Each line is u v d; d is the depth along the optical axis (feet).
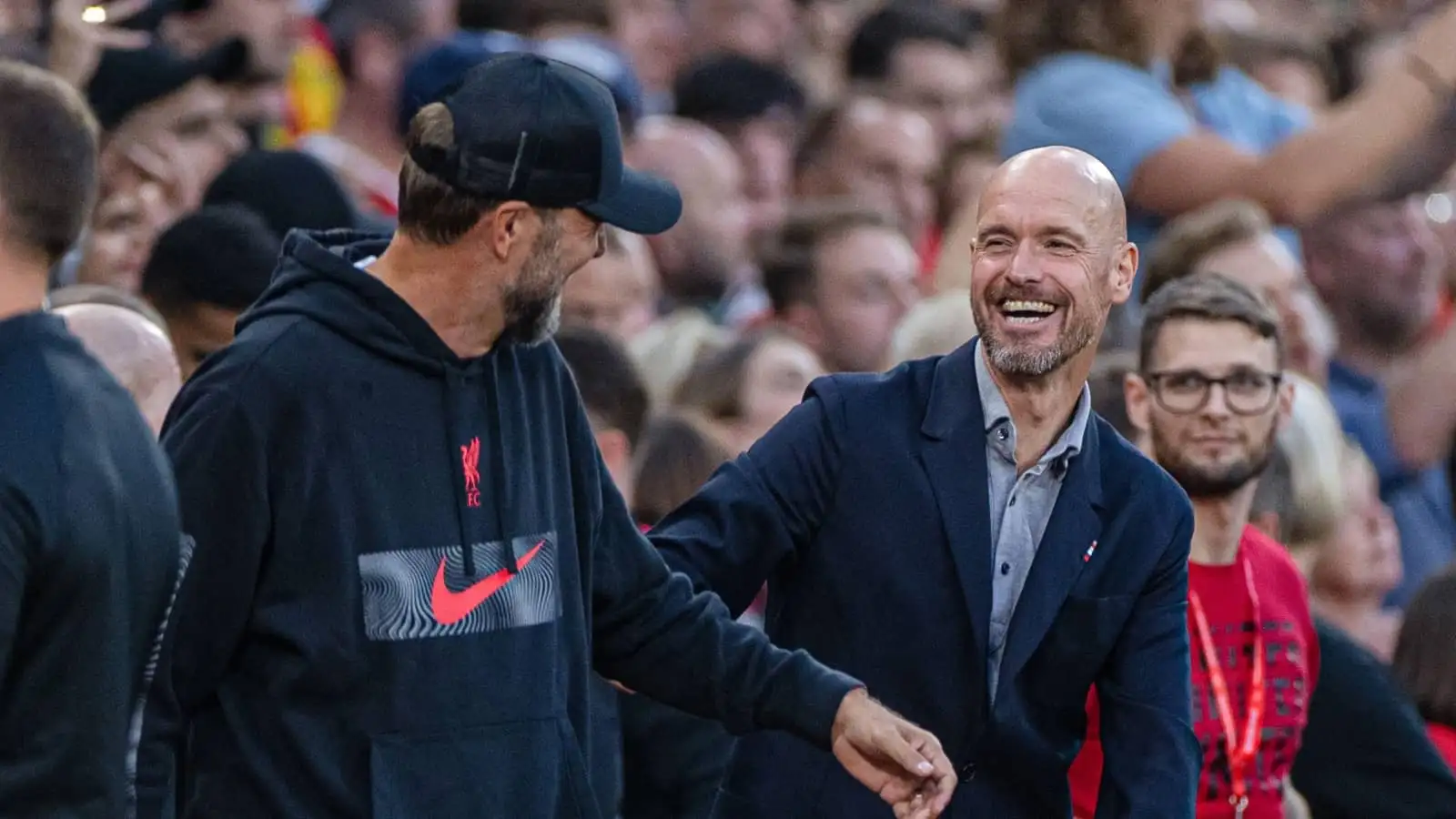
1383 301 91.15
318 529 41.22
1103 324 45.65
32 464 34.94
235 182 63.31
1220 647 54.39
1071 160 44.83
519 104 41.88
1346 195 77.41
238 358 41.19
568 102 42.29
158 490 37.09
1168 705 45.98
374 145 84.64
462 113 41.78
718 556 46.16
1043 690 45.85
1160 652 46.29
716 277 86.94
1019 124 81.10
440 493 42.09
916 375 47.14
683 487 61.72
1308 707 59.77
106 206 64.39
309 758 41.01
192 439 40.68
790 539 46.39
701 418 67.97
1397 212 91.35
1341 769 59.57
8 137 35.99
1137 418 55.93
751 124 96.27
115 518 35.78
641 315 77.10
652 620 45.21
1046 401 45.55
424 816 41.19
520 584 42.68
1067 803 46.65
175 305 55.57
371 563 41.39
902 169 95.20
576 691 43.83
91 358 36.83
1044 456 45.80
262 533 40.96
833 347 82.23
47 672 35.14
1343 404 89.40
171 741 40.70
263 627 41.22
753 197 96.43
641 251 76.89
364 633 41.32
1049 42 81.51
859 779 43.68
